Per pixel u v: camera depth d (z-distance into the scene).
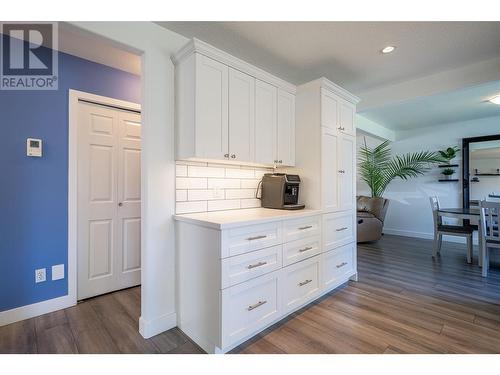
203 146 1.86
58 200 2.24
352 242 2.94
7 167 2.00
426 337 1.82
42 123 2.16
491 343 1.75
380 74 2.84
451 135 5.16
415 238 5.34
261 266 1.84
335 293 2.59
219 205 2.35
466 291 2.62
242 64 2.11
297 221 2.18
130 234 2.74
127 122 2.71
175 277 1.98
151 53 1.87
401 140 5.80
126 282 2.71
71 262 2.30
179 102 1.96
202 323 1.73
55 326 1.97
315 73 2.81
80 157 2.40
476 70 2.60
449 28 2.02
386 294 2.56
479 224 3.38
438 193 5.31
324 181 2.54
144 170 1.85
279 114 2.51
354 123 3.02
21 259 2.06
